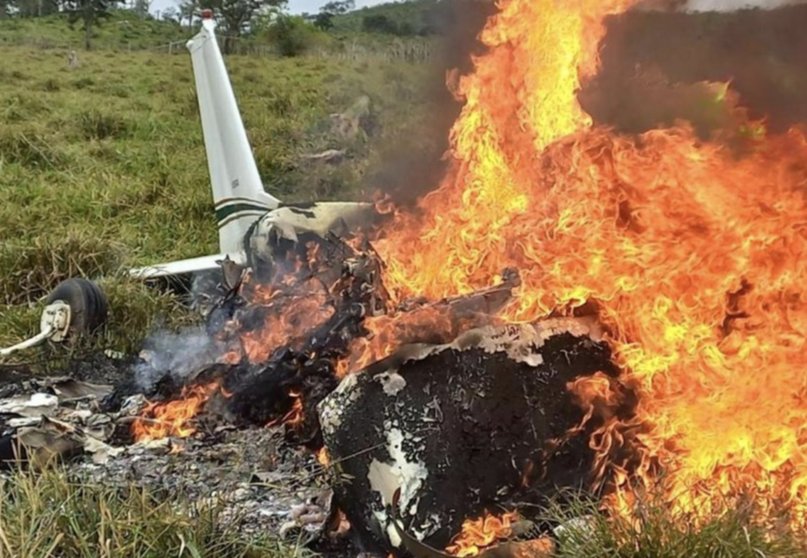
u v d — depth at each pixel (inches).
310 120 560.1
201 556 119.6
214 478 156.6
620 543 113.1
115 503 128.3
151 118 609.6
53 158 484.1
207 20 273.3
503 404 129.6
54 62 1039.0
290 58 1063.6
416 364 130.6
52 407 191.2
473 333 133.0
